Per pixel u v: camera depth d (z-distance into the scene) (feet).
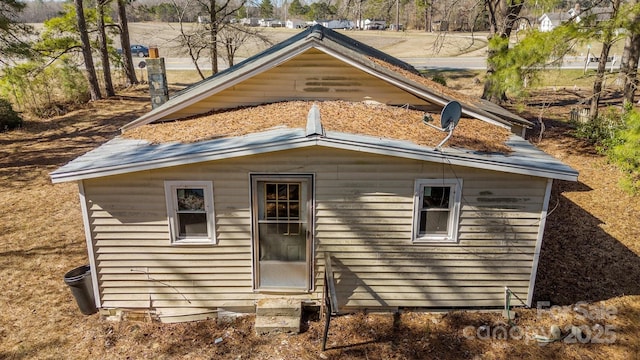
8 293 24.76
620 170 41.78
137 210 21.18
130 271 22.16
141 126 27.55
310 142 19.29
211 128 23.99
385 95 26.96
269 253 22.27
